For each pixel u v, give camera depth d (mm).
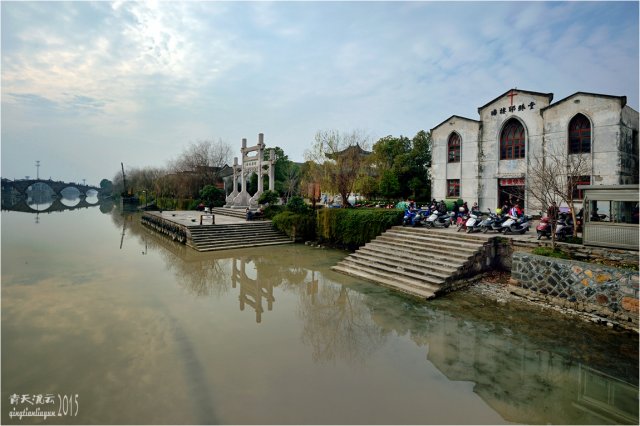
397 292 11531
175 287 12406
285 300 11047
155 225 30656
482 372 6598
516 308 9789
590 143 17922
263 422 5121
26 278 13328
